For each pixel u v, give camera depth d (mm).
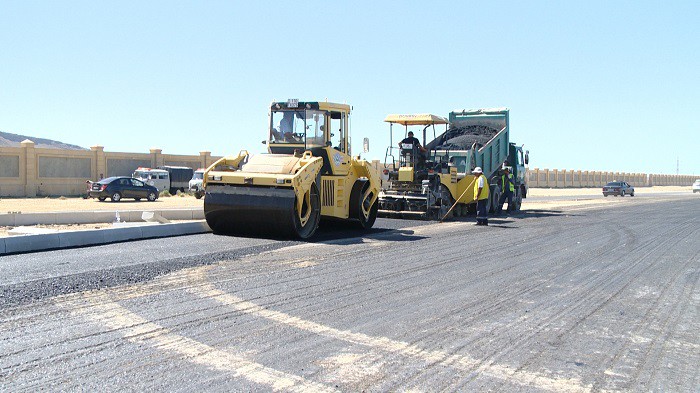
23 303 7543
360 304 8039
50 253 11641
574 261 12180
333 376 5312
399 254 12664
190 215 20984
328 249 13094
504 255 12914
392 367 5594
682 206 34969
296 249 12984
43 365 5410
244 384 5074
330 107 16188
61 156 43625
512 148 29469
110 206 30156
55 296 7953
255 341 6277
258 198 14250
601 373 5559
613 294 9023
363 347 6180
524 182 30594
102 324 6723
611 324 7293
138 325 6727
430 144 24969
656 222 22188
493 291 9102
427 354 6000
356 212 17297
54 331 6418
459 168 24812
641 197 53062
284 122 16219
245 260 11289
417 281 9742
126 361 5562
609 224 21219
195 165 52219
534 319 7465
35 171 42250
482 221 20438
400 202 22547
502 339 6574
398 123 23016
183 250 12289
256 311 7496
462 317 7488
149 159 48969
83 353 5754
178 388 4949
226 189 14555
